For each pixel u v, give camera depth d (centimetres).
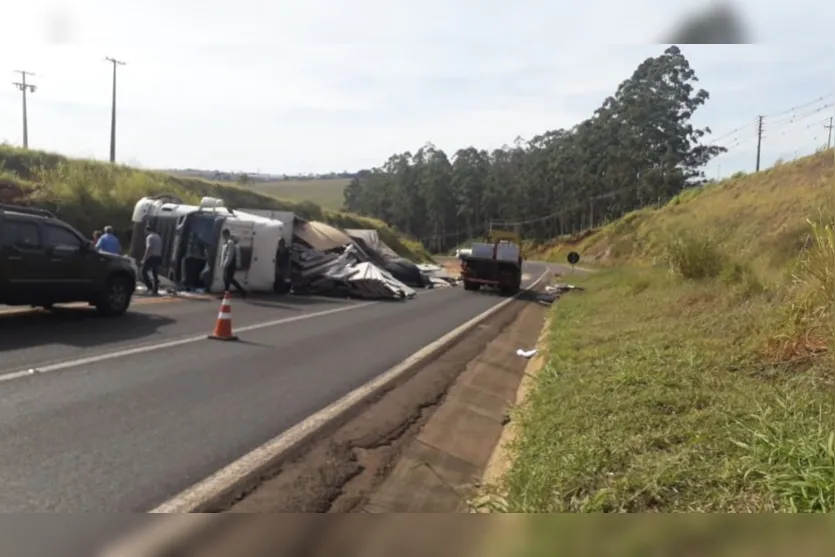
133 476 558
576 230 9788
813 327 753
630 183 8525
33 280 1244
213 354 1080
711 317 1126
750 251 2411
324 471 613
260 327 1422
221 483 557
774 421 529
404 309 2055
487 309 2256
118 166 3481
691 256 1730
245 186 5294
